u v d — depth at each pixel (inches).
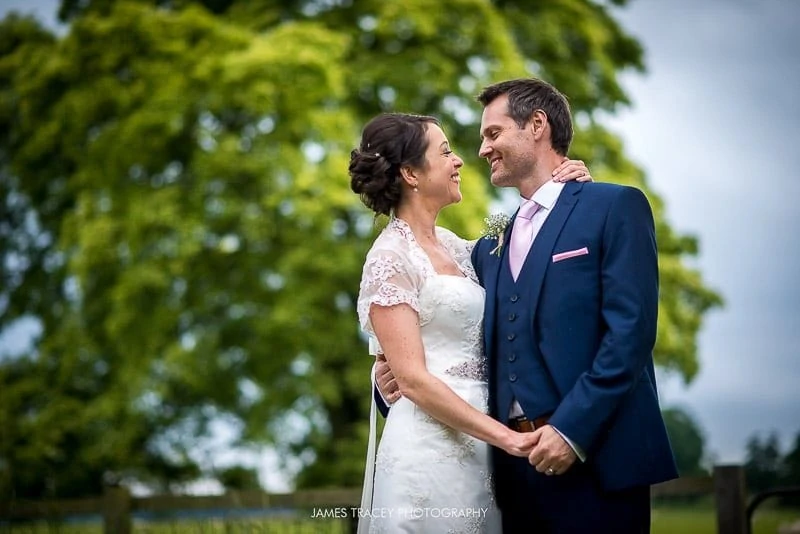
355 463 549.6
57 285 663.8
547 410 173.8
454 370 181.6
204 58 560.4
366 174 190.2
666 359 591.8
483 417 171.2
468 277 192.7
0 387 617.0
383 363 188.4
